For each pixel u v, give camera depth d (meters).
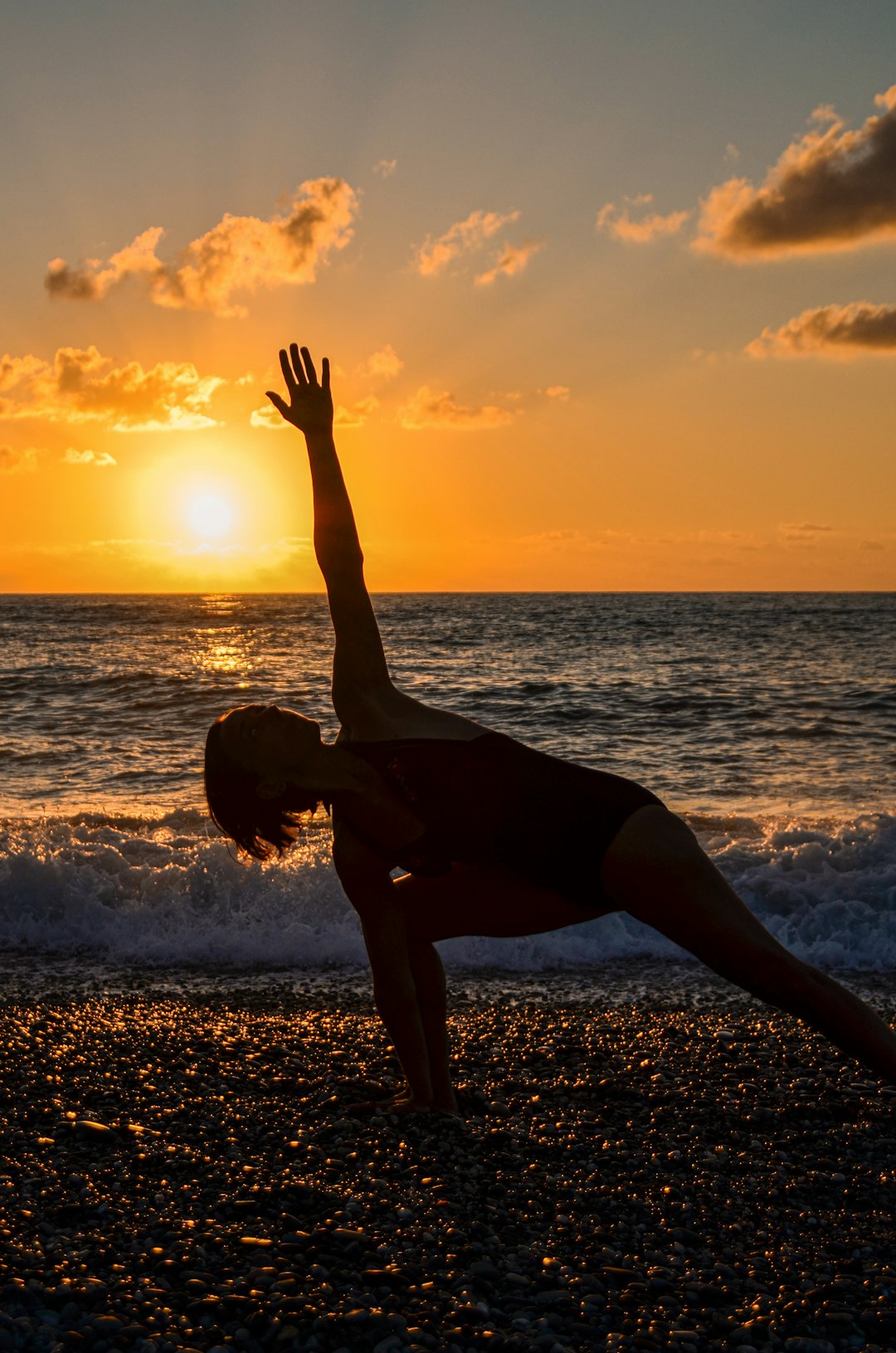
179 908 7.80
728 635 53.84
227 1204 3.09
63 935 7.56
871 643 46.75
